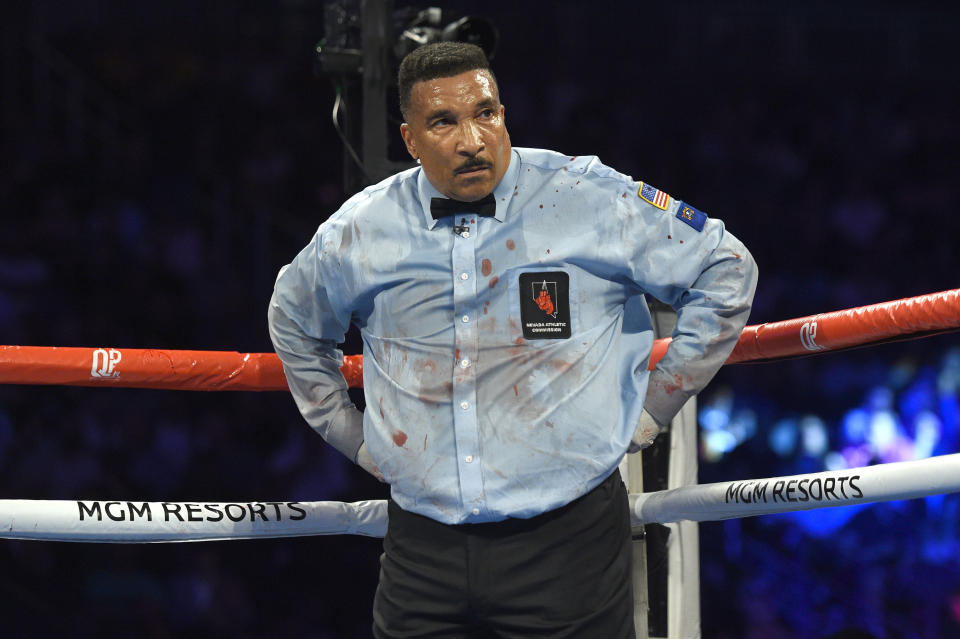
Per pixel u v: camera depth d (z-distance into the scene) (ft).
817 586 55.31
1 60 76.33
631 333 17.69
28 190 72.54
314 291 18.37
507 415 16.33
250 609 53.93
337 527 19.71
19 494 56.34
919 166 89.30
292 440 61.46
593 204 16.99
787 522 57.82
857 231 86.48
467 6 84.38
